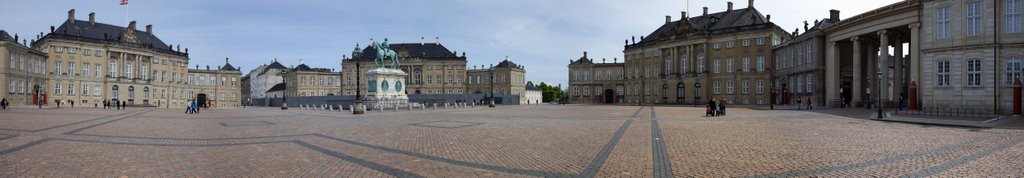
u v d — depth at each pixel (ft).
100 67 331.36
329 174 33.83
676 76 279.28
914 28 143.95
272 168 36.40
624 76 347.56
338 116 122.21
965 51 121.39
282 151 46.37
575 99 400.67
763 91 244.22
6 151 45.57
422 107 193.26
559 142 54.29
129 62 349.20
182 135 63.98
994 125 79.82
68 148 48.26
